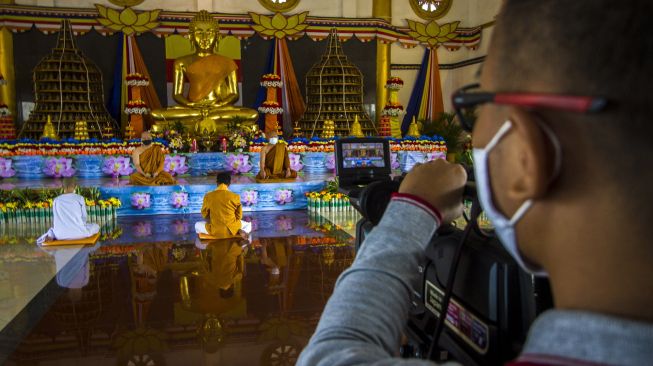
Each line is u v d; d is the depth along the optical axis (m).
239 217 6.66
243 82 14.05
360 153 1.51
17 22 12.83
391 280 0.57
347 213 8.52
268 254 5.73
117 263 5.38
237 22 13.88
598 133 0.37
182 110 12.57
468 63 14.67
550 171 0.39
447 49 15.07
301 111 14.36
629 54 0.37
